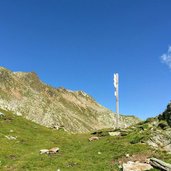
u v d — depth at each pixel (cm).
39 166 4328
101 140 6203
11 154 5009
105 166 4250
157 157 4556
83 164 4400
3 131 6756
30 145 6009
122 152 4941
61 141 6588
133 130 6612
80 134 8119
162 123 6044
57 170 3991
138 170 3872
